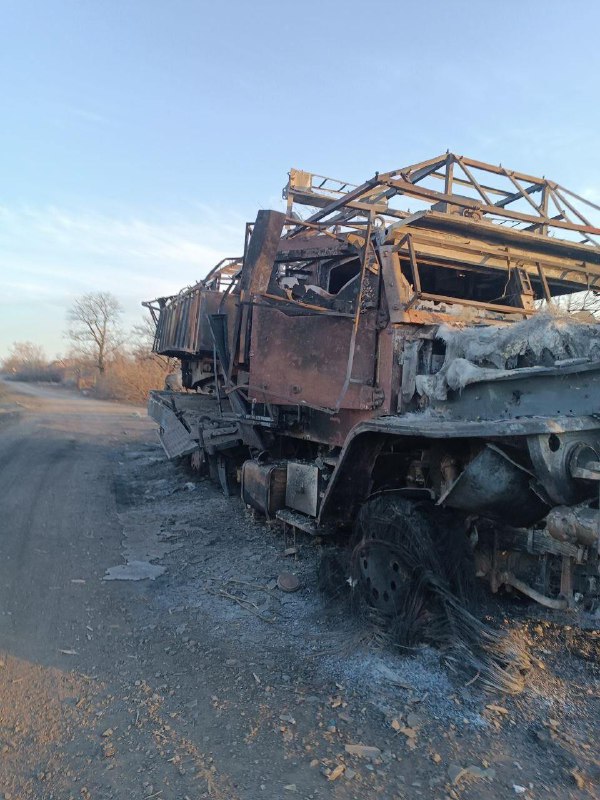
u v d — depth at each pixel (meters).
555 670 3.79
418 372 4.41
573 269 5.39
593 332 3.24
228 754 2.96
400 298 4.46
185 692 3.54
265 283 5.28
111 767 2.86
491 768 2.88
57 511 7.84
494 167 6.15
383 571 4.20
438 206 6.20
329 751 3.00
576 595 3.58
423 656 3.82
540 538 3.68
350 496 4.69
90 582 5.34
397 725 3.20
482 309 4.76
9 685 3.61
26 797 2.66
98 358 64.31
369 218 4.66
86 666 3.86
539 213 6.09
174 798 2.65
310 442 6.41
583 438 2.99
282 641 4.22
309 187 6.91
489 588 4.07
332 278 5.79
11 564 5.76
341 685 3.62
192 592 5.12
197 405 10.51
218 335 7.36
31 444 13.98
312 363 5.35
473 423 3.38
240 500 8.27
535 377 3.32
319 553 5.86
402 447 4.42
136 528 7.12
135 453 13.12
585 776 2.84
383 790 2.73
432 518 3.97
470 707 3.38
